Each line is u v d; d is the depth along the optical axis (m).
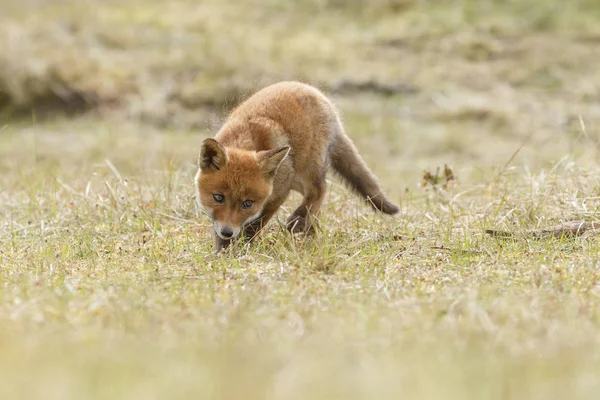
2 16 32.09
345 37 31.02
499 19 31.94
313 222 12.48
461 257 11.35
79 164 20.30
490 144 23.73
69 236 12.88
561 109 25.94
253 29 31.61
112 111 25.70
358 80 27.50
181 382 6.46
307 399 6.14
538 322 8.32
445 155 23.16
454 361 7.11
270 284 9.98
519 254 11.38
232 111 13.51
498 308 8.73
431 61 29.36
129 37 30.20
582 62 29.12
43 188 15.88
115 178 15.65
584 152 18.80
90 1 34.75
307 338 7.91
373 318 8.48
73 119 25.27
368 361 7.15
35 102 25.80
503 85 27.92
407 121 25.42
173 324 8.31
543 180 14.32
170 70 28.06
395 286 9.96
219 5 34.16
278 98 12.59
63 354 7.28
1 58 26.03
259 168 11.68
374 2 33.28
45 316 8.61
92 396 6.10
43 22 31.06
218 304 9.02
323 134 12.92
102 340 7.79
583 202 13.05
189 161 18.56
